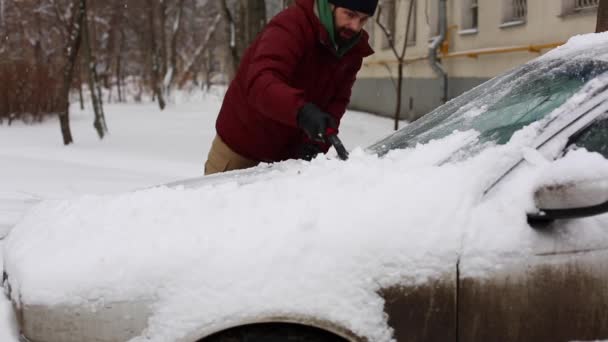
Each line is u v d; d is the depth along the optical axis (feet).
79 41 46.96
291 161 9.73
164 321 6.74
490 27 46.80
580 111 7.26
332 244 6.83
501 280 6.64
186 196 8.00
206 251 6.93
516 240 6.67
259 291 6.72
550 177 6.48
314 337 6.85
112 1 109.50
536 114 7.84
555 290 6.63
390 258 6.75
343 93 12.19
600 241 6.66
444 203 6.91
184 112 80.28
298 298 6.68
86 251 7.17
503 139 7.67
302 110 9.36
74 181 25.82
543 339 6.67
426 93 58.23
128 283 6.87
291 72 10.64
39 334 6.94
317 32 10.73
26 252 7.59
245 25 44.21
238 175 9.39
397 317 6.73
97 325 6.83
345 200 7.16
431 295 6.69
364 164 7.90
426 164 7.63
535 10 41.29
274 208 7.27
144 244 7.09
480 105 8.99
